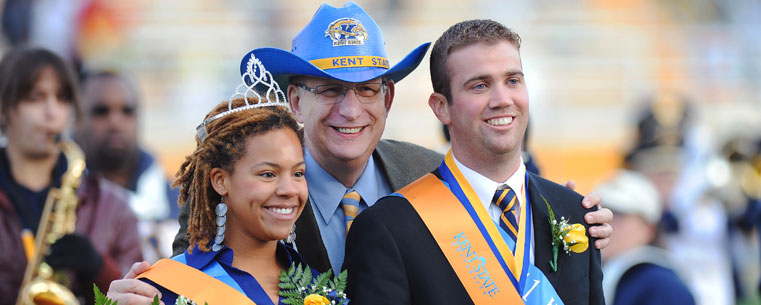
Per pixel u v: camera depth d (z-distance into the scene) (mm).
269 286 6910
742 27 33844
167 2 31391
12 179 9930
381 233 7219
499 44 7340
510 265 7398
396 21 32719
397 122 30109
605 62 32781
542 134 31359
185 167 7066
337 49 8133
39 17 29297
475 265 7332
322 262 8016
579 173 30719
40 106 10016
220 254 6867
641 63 33000
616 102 32219
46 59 10070
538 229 7566
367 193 8594
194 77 30719
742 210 18203
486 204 7551
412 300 7207
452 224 7418
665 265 11227
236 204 6762
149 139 29234
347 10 8328
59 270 9523
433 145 29688
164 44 30891
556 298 7340
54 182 10164
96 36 30078
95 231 10391
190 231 6930
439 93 7598
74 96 10352
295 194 6797
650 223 11617
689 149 20062
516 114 7352
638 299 10867
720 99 32688
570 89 32250
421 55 8461
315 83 8133
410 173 9031
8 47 28844
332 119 8141
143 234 12875
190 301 6594
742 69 33281
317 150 8336
